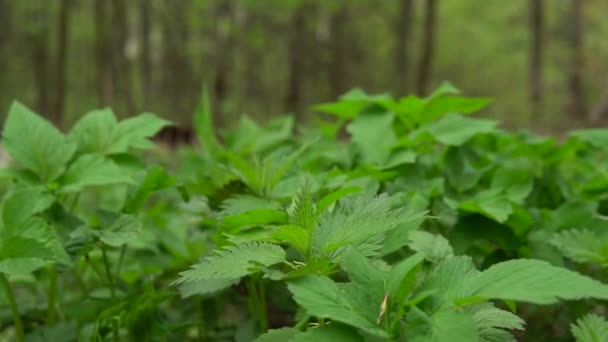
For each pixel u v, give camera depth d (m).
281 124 1.69
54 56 20.67
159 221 1.42
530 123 8.27
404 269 0.71
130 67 19.06
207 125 1.39
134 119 1.10
